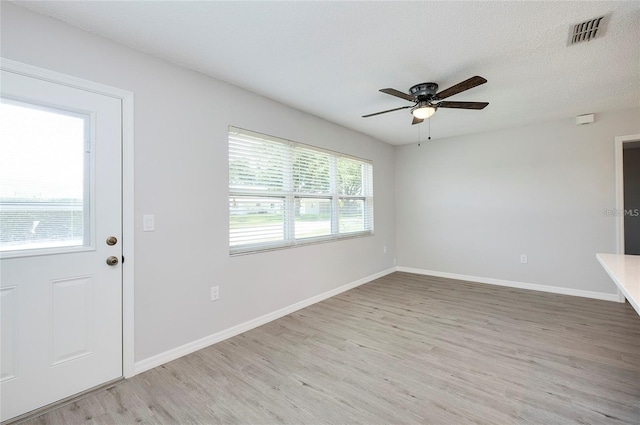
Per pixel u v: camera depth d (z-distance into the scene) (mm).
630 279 1482
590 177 3713
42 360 1738
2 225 1639
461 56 2252
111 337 1996
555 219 3949
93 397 1837
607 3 1673
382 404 1757
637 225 5270
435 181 4980
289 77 2598
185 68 2400
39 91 1728
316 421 1625
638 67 2428
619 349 2371
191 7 1683
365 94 2979
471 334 2705
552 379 1976
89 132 1913
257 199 3035
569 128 3828
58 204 1806
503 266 4359
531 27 1895
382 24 1857
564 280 3902
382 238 5062
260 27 1881
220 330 2629
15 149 1666
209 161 2562
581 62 2346
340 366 2180
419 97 2680
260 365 2203
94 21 1805
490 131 4422
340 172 4199
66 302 1826
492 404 1739
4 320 1631
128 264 2070
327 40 2033
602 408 1685
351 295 3969
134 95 2107
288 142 3307
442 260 4938
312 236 3699
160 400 1810
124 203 2055
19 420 1640
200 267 2490
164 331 2254
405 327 2889
